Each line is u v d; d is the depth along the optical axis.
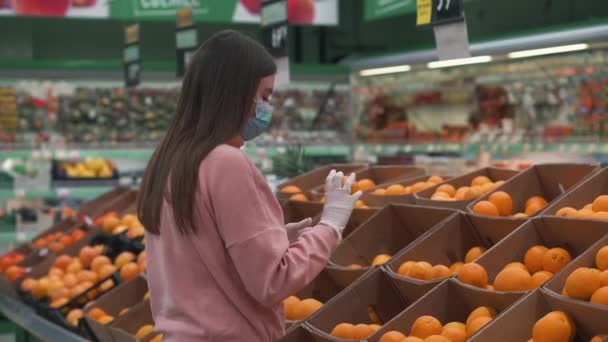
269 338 1.90
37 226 6.72
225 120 1.83
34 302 3.76
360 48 9.92
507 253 2.42
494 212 2.68
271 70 1.89
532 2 7.59
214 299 1.84
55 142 7.30
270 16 4.70
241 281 1.84
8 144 7.13
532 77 6.41
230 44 1.85
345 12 10.02
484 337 1.98
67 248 4.22
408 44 9.45
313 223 3.14
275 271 1.75
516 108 6.62
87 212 5.00
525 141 6.29
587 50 5.55
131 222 4.25
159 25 9.84
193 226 1.80
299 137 7.88
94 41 9.59
